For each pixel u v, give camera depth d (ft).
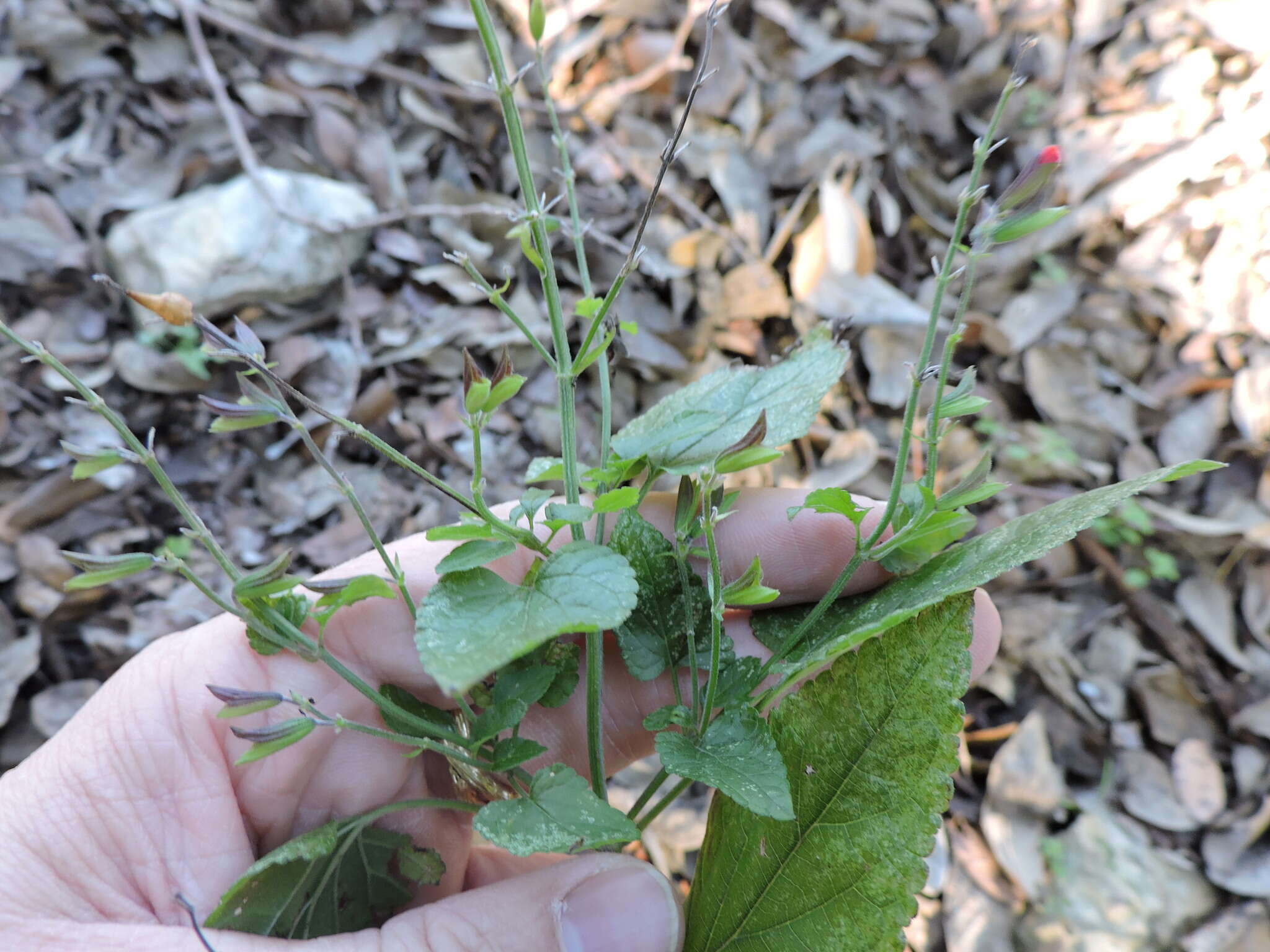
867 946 0.47
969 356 1.41
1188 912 1.05
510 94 0.43
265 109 1.32
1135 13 1.53
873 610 0.53
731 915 0.54
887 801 0.47
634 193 1.41
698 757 0.49
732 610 0.73
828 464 1.31
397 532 1.20
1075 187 1.46
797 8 1.55
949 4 1.55
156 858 0.58
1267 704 1.16
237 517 1.18
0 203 1.18
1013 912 1.05
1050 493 1.31
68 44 1.26
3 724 1.01
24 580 1.06
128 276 1.20
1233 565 1.25
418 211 1.23
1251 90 1.44
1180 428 1.33
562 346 0.48
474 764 0.52
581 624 0.41
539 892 0.56
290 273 1.23
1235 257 1.38
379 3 1.39
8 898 0.54
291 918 0.56
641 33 1.47
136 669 0.61
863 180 1.45
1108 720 1.18
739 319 1.36
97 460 0.42
